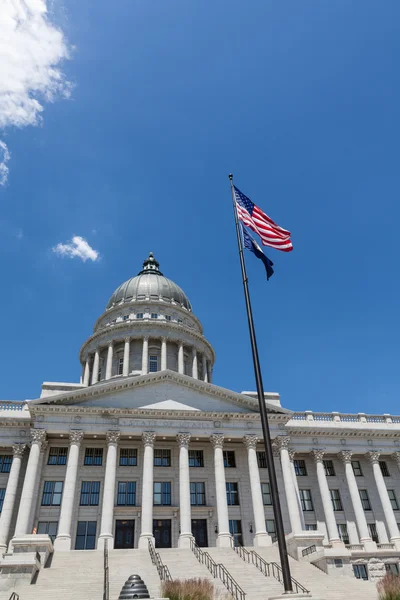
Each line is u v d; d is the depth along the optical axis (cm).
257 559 3512
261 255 2364
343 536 4991
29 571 2808
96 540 4241
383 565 4153
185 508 4222
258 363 1842
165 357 7150
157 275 9019
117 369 7162
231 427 4812
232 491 4806
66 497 4078
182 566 3191
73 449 4350
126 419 4612
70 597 2505
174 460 4800
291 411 5019
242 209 2486
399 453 5522
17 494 4422
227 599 2350
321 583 2939
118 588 2697
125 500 4512
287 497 4538
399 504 5362
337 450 5372
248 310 1998
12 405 4950
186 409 4762
